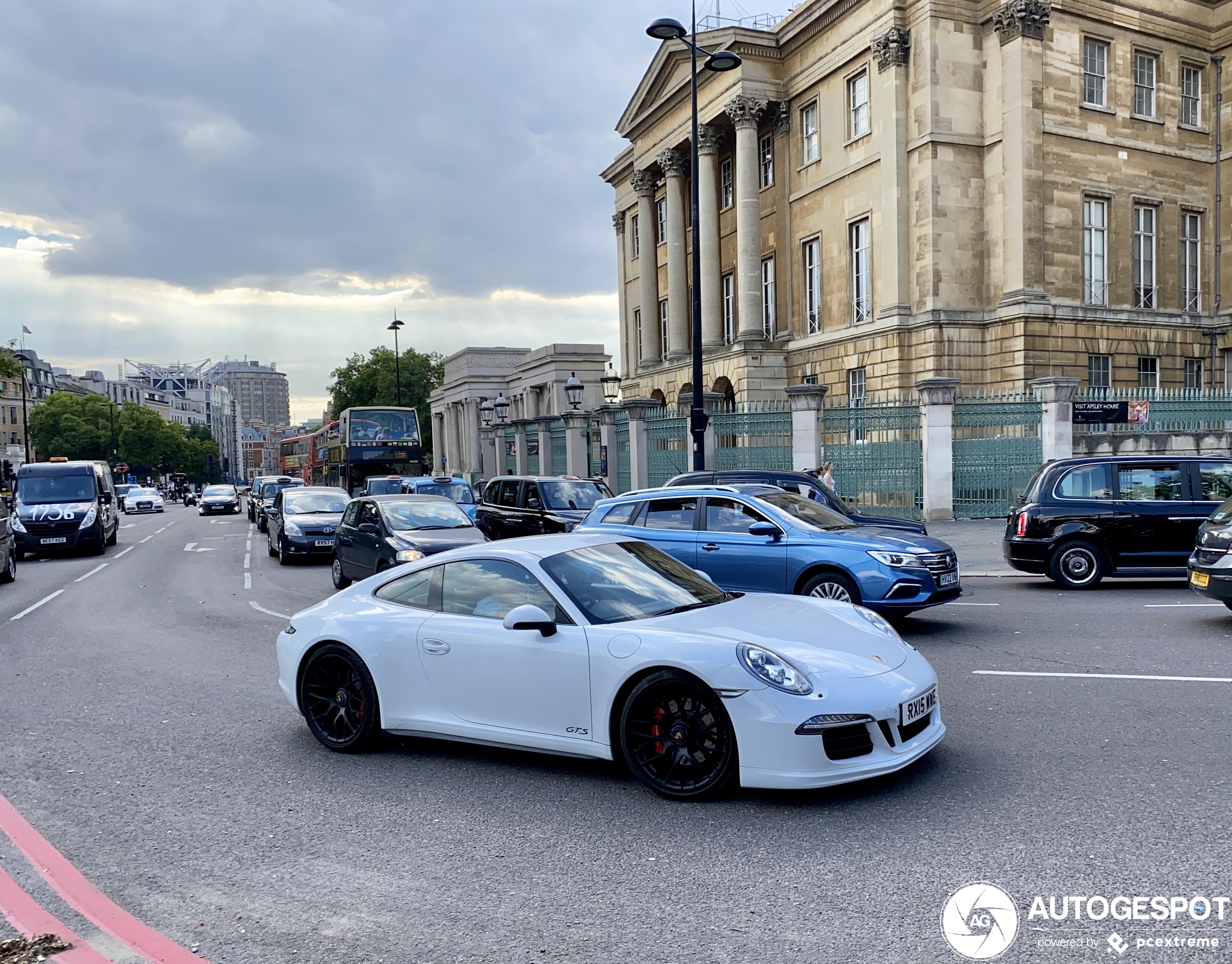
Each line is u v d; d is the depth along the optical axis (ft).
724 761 15.42
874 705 15.19
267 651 32.01
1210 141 104.73
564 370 161.38
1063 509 40.06
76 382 464.65
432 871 13.57
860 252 101.76
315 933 11.77
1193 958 10.30
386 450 119.85
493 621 18.19
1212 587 29.14
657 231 144.97
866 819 14.67
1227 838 13.32
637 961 10.69
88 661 31.48
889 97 94.07
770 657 15.58
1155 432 74.02
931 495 71.82
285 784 17.88
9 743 21.48
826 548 30.30
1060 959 10.37
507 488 61.72
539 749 17.39
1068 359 91.91
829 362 104.88
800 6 105.91
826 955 10.61
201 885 13.41
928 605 29.63
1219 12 103.65
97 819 16.29
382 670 19.10
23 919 12.44
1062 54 92.12
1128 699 21.20
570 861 13.65
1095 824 14.02
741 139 112.57
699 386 61.87
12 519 74.59
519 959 10.88
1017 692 22.25
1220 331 103.14
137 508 184.14
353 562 48.44
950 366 91.56
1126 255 98.07
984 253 93.35
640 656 16.17
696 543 32.53
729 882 12.66
